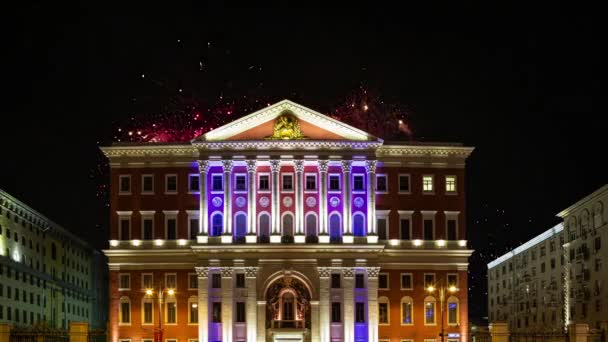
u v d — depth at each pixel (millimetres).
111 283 128875
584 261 141375
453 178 132000
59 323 163625
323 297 125250
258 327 124875
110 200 130750
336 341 125062
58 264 164875
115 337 127562
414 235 130125
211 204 128375
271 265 126062
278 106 128625
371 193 128125
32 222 151625
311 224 128500
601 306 134375
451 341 127875
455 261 130000
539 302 165875
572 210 148375
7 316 136500
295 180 128500
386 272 129125
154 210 130250
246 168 128375
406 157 131375
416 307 128500
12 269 139375
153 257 129000
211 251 125750
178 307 127875
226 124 128375
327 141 127938
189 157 130875
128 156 131375
